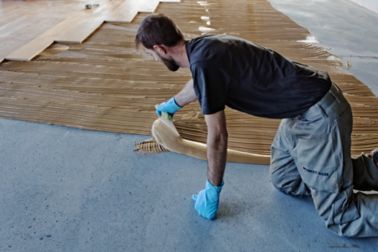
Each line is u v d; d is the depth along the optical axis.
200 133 2.52
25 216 1.81
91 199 1.93
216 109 1.45
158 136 2.33
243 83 1.45
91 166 2.18
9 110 2.75
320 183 1.65
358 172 1.76
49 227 1.75
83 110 2.79
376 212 1.61
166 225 1.78
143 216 1.83
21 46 4.04
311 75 1.54
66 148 2.34
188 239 1.71
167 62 1.50
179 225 1.78
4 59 3.68
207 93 1.41
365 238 1.72
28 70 3.48
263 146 2.42
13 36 4.41
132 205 1.90
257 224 1.80
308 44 4.38
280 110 1.55
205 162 2.25
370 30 5.03
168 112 2.42
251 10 5.93
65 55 3.90
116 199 1.94
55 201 1.91
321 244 1.69
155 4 6.03
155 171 2.16
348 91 3.20
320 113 1.53
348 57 4.01
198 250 1.66
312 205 1.92
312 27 5.09
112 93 3.08
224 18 5.41
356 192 1.80
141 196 1.96
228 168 2.20
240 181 2.09
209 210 1.79
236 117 2.77
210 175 1.71
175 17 5.38
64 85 3.19
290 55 4.00
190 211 1.87
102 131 2.53
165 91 3.14
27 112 2.73
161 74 3.49
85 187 2.01
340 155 1.56
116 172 2.14
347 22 5.40
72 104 2.87
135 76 3.43
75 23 4.89
